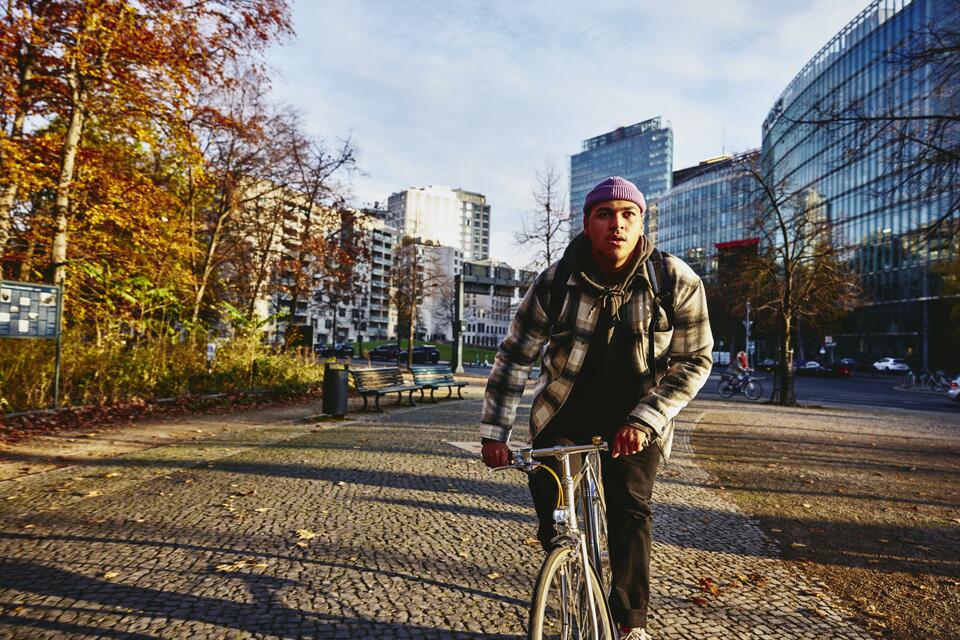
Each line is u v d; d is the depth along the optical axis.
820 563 3.80
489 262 32.28
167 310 14.03
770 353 61.62
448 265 136.88
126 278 12.71
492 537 4.04
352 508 4.64
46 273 11.27
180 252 14.83
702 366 2.09
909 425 12.86
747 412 14.90
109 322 11.87
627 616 2.03
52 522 4.11
